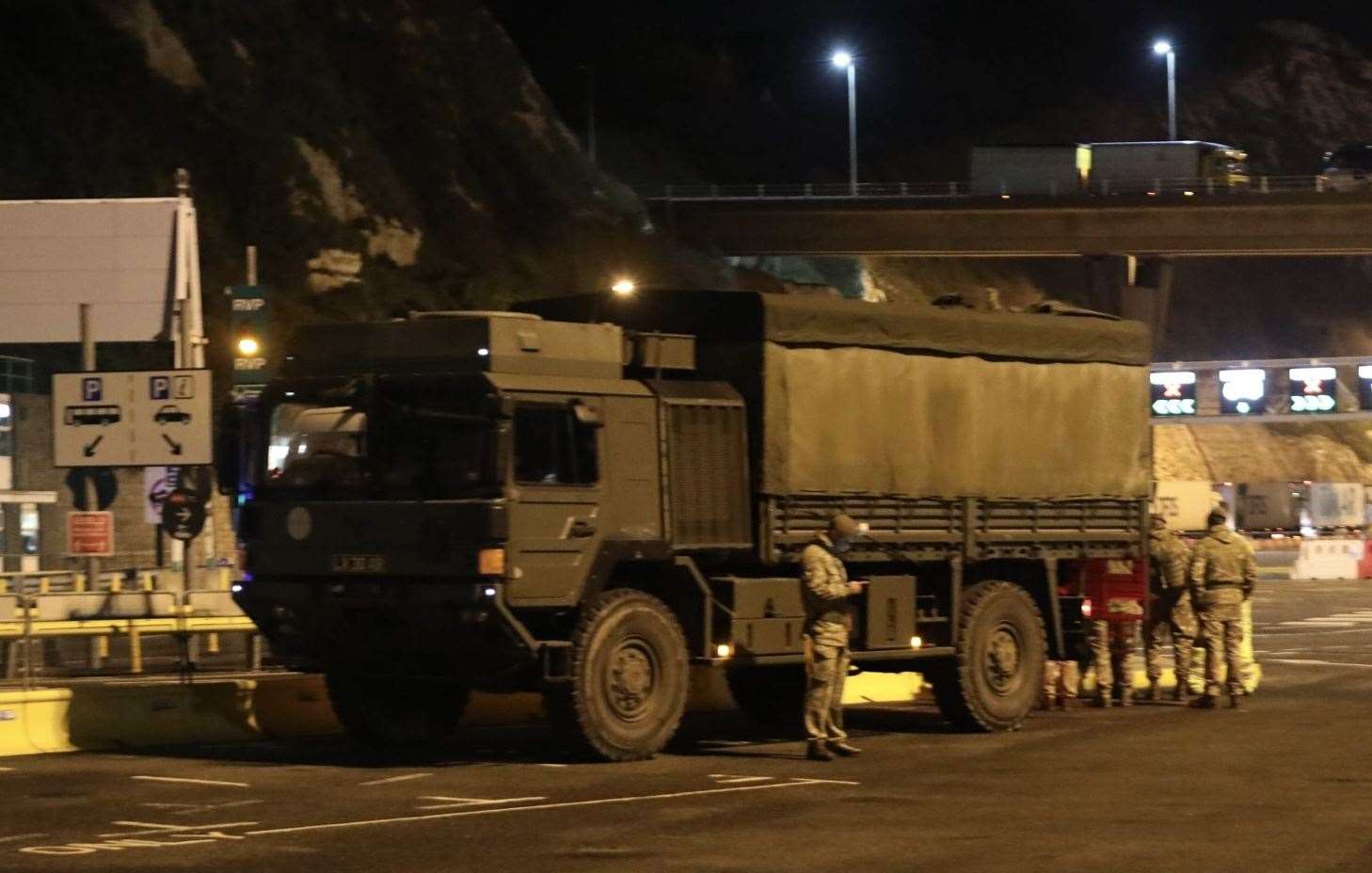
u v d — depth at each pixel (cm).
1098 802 1455
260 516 1722
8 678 2486
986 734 1994
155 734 1930
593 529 1667
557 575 1639
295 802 1462
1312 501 9800
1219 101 16475
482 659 1661
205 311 6631
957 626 1988
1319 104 16850
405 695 1867
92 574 3028
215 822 1359
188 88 7525
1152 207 9600
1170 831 1308
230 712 1984
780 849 1231
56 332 3706
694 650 1769
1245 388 8169
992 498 2041
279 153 7569
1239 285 14125
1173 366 8300
